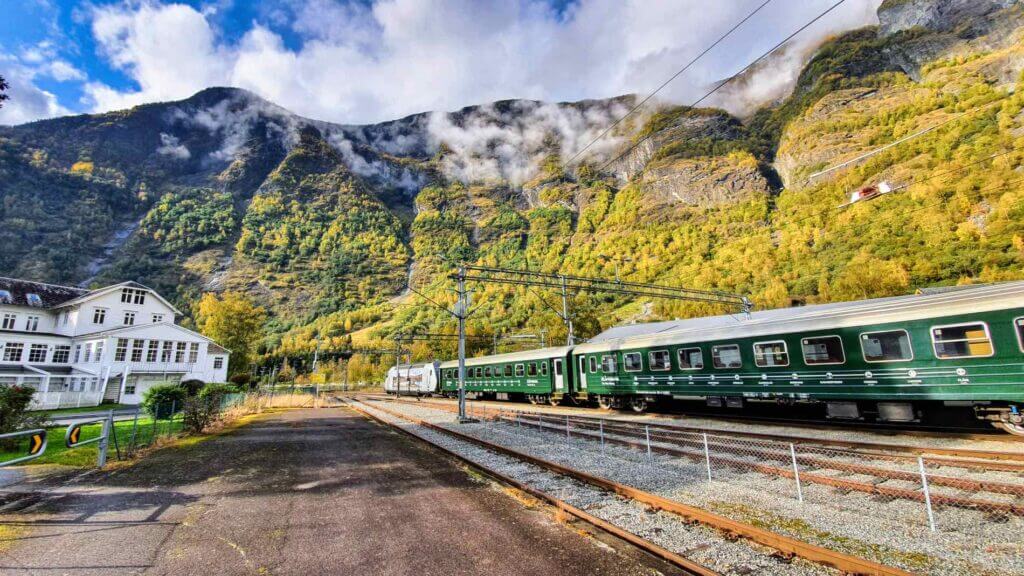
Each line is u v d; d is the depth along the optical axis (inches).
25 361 1477.6
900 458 310.0
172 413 597.3
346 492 301.7
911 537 207.3
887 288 2356.1
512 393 1167.0
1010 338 409.7
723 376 641.6
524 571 177.6
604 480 303.9
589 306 3464.6
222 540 213.0
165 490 310.8
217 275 7204.7
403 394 1951.3
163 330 1539.1
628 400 815.7
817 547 182.2
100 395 1365.7
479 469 370.9
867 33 7539.4
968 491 272.8
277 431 667.4
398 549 201.0
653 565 183.6
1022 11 5477.4
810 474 318.0
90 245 6973.4
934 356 455.2
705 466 365.1
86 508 267.3
